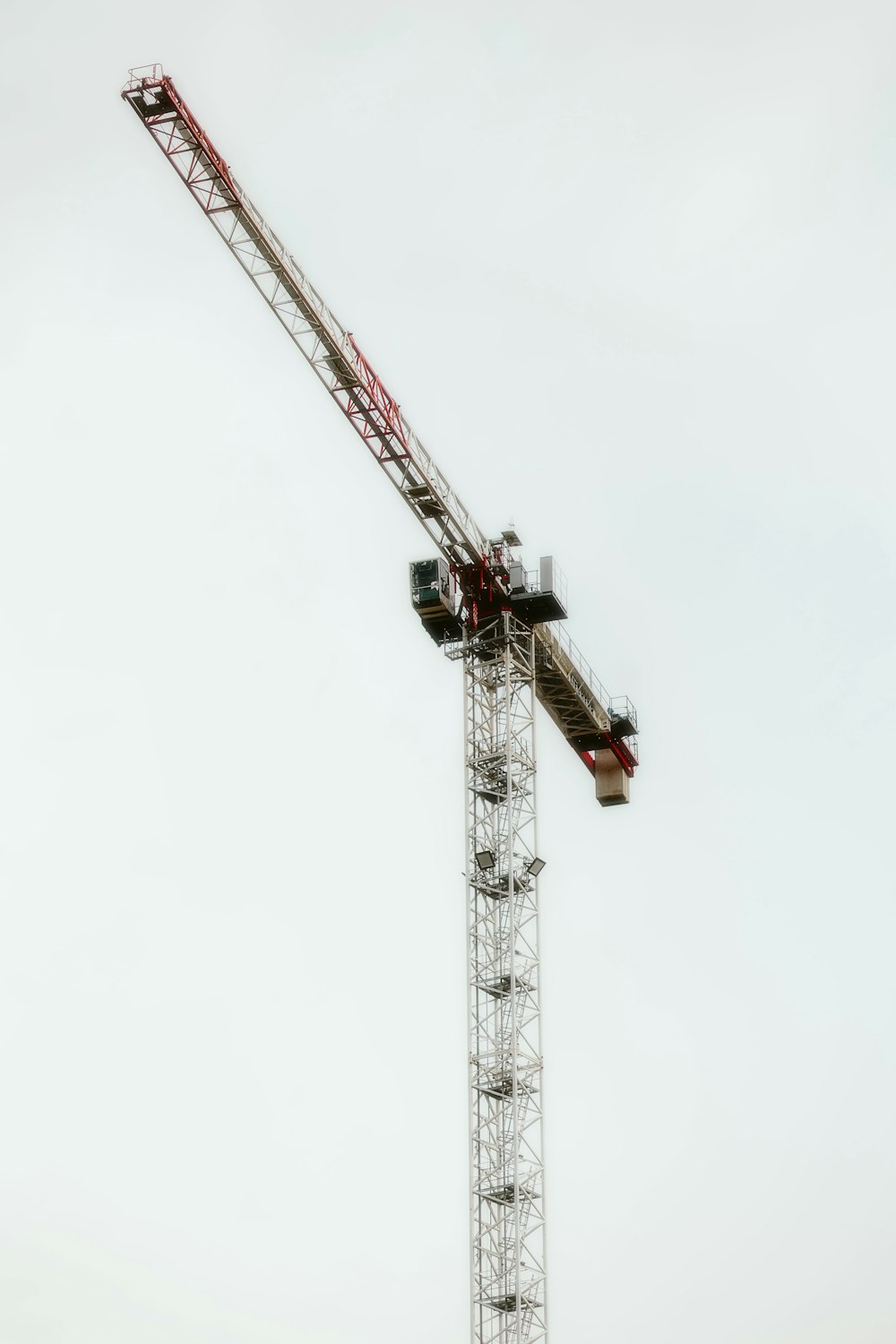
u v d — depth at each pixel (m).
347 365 130.88
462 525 135.75
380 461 134.25
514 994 126.06
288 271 129.75
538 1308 124.44
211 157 128.12
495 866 131.75
